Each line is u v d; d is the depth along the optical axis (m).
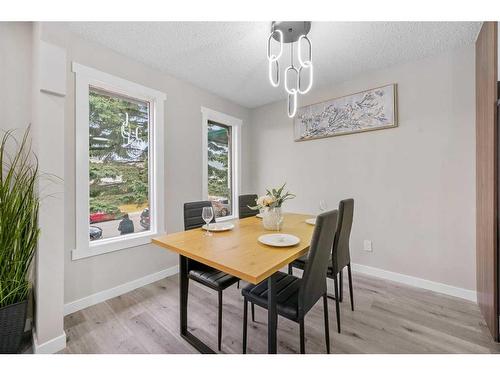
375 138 2.69
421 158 2.41
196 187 3.11
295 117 3.42
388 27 1.90
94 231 2.27
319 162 3.17
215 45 2.18
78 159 2.04
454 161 2.24
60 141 1.58
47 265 1.53
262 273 1.06
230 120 3.64
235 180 3.81
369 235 2.75
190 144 3.03
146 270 2.55
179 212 2.90
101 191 2.31
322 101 3.11
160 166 2.67
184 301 1.69
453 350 1.52
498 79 1.58
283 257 1.26
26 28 1.79
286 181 3.54
